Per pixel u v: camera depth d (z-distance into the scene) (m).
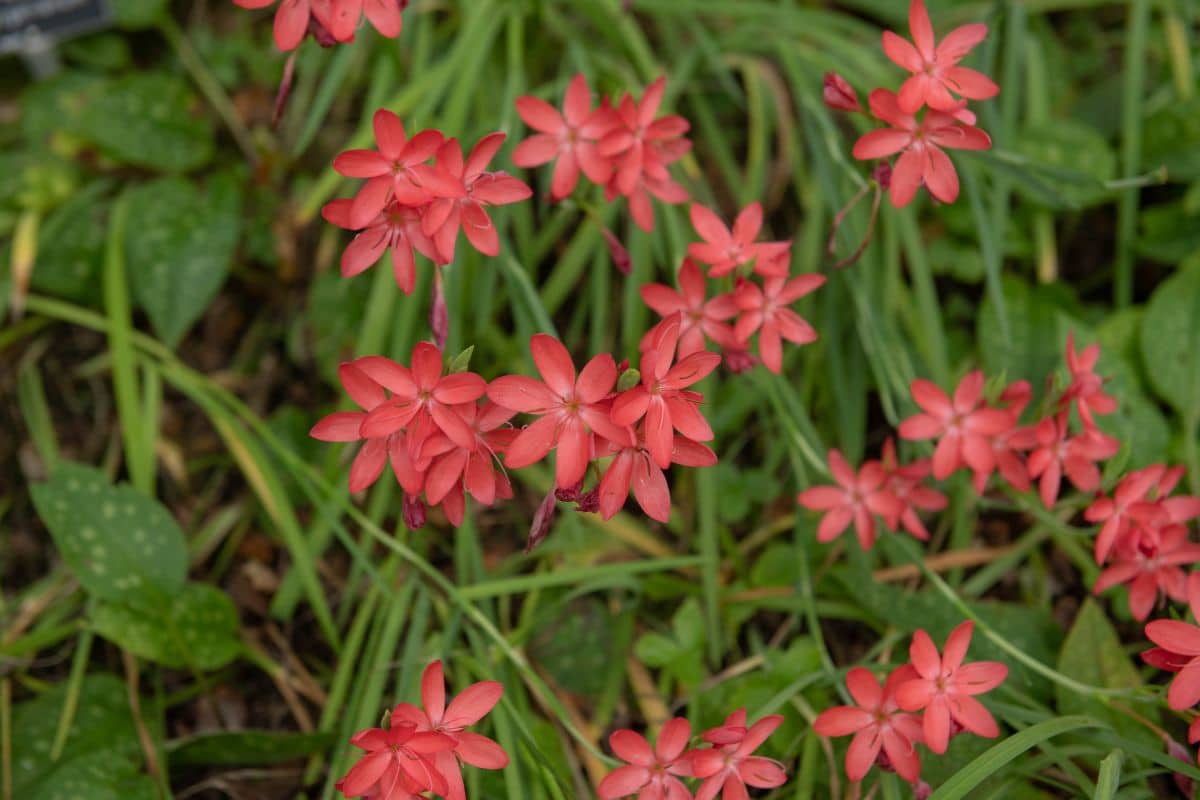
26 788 0.98
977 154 1.01
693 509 1.08
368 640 1.05
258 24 1.20
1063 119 1.16
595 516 1.06
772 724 0.90
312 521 1.08
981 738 0.97
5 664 1.03
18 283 1.09
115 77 1.18
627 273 0.98
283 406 1.12
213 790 1.02
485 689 0.89
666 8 1.11
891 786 0.94
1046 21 1.20
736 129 1.16
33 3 1.13
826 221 1.09
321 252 1.13
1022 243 1.11
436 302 0.91
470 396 0.87
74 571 1.00
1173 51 1.14
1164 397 1.06
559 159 0.96
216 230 1.12
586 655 1.03
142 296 1.10
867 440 1.11
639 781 0.90
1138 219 1.13
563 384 0.86
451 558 1.07
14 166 1.14
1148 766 0.97
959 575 1.05
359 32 1.15
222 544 1.09
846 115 1.12
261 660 1.04
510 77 1.06
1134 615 0.97
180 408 1.12
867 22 1.20
